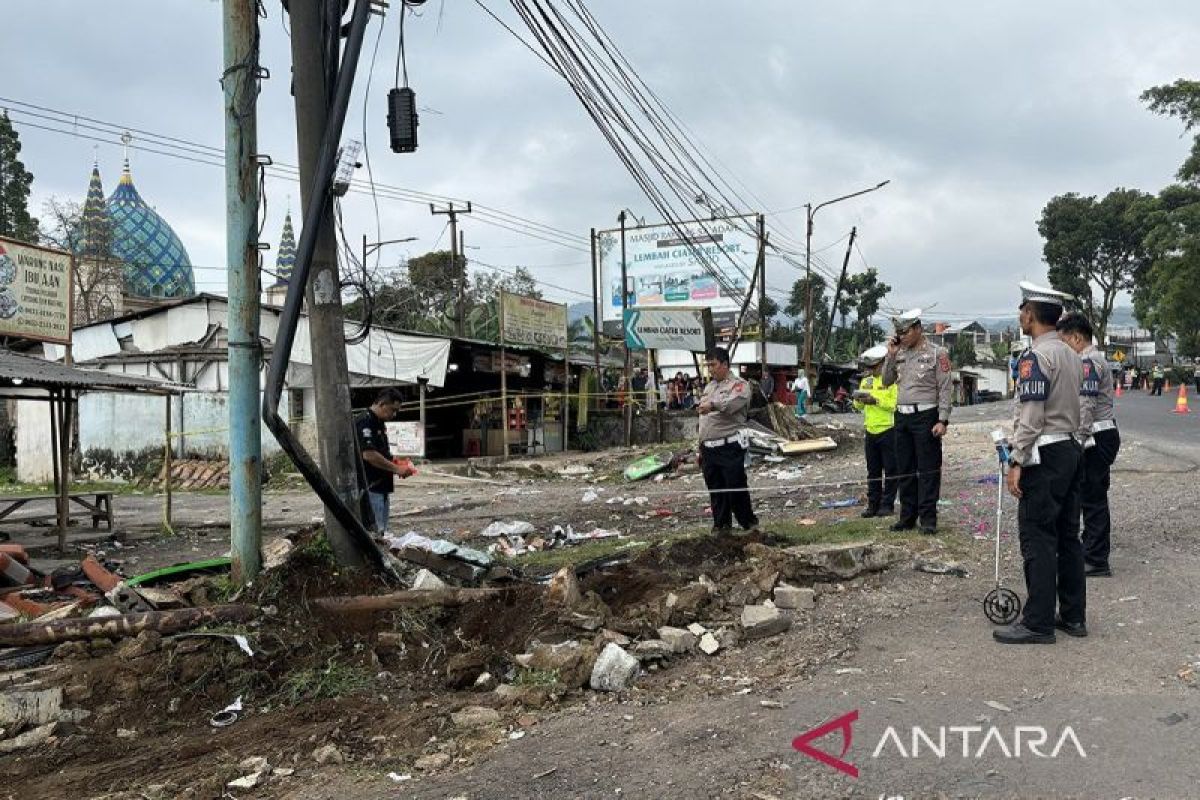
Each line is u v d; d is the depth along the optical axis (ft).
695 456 58.49
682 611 18.75
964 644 16.58
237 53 20.92
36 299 51.16
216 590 20.20
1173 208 152.35
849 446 62.59
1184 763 11.46
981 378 243.19
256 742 14.37
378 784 12.48
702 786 11.66
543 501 47.19
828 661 16.17
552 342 84.17
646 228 120.78
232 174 20.95
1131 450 46.78
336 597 19.15
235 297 20.90
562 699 15.33
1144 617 17.66
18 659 17.13
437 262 138.10
